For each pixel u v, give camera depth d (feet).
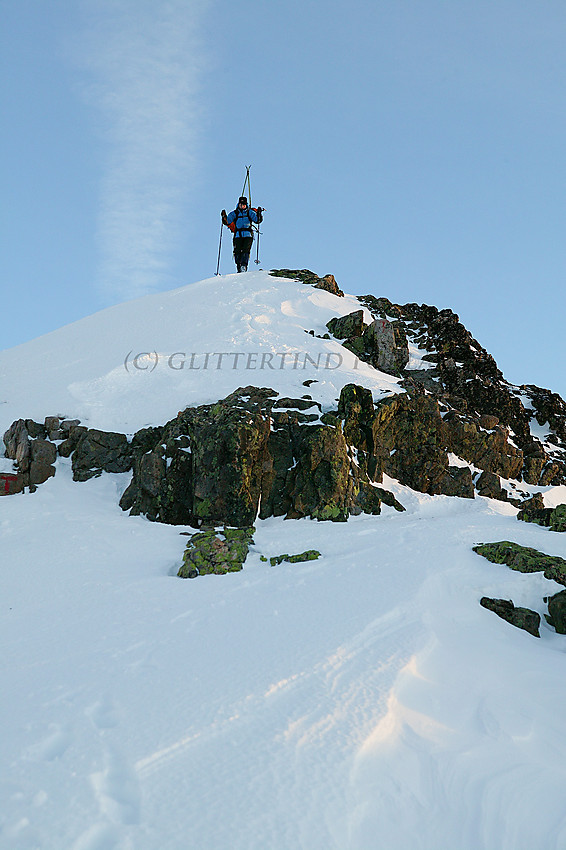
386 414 54.03
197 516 44.88
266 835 15.06
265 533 41.42
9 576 33.58
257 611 28.35
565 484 65.26
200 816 15.51
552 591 32.01
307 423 52.42
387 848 15.57
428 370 79.30
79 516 44.52
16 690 21.34
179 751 17.90
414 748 19.29
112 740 18.28
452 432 59.82
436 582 31.60
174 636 25.76
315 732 18.94
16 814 15.24
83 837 14.64
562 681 24.34
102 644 25.07
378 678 22.34
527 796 17.78
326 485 46.98
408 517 47.91
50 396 60.18
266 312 84.28
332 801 16.28
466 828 16.74
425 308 94.12
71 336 82.79
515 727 20.92
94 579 33.09
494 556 34.60
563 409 79.41
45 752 17.84
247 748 18.11
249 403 53.62
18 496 48.32
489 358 85.46
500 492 57.47
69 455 52.60
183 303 89.71
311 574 33.04
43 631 26.61
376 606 28.48
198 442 46.68
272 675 22.18
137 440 52.70
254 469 46.29
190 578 33.45
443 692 22.62
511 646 27.40
